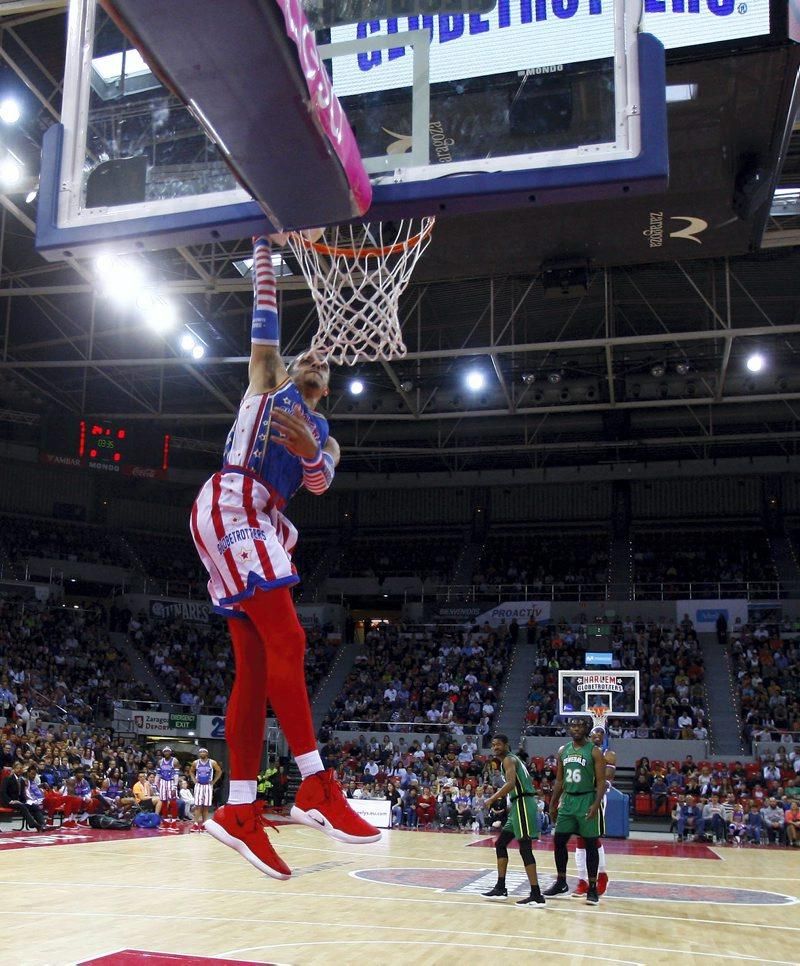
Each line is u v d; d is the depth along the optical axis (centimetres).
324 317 793
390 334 800
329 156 266
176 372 3042
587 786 904
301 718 240
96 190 335
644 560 3547
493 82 319
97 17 351
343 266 798
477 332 2708
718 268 2316
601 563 3606
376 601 3822
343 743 2664
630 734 2561
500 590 3422
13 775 1645
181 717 2669
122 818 1850
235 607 258
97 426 3034
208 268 2233
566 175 303
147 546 3728
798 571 3316
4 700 2361
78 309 2645
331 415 3012
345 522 3941
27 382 3031
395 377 2802
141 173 331
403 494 3928
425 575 3684
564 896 932
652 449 3566
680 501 3691
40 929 674
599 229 951
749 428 3375
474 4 326
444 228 937
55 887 920
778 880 1244
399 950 616
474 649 3106
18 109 1672
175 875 1050
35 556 3325
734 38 588
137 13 212
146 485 3728
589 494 3778
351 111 328
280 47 222
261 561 248
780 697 2666
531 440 3544
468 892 964
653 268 2314
